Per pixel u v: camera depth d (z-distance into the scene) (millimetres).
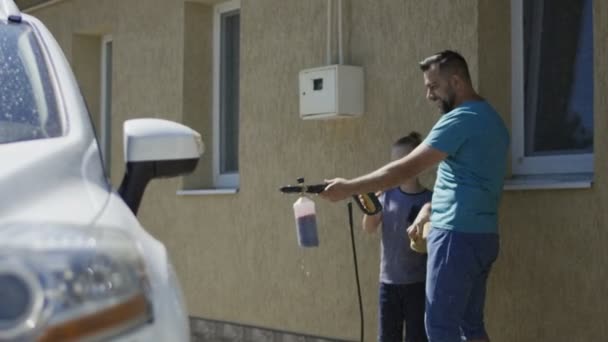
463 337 5855
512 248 6457
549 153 6668
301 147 8141
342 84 7473
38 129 3609
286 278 8297
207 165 9641
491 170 5742
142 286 2838
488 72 6777
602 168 6004
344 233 7746
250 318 8664
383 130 7453
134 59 10281
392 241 6617
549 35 6691
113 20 10641
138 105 10211
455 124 5680
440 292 5672
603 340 6020
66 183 3170
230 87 9586
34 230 2723
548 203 6273
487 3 6805
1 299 2543
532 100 6750
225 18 9664
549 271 6270
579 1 6555
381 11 7473
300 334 8164
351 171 7703
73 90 3922
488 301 6570
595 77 6016
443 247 5676
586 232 6090
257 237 8586
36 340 2533
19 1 12195
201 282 9203
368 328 7547
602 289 6012
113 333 2682
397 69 7352
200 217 9219
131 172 3666
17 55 4059
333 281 7852
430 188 6980
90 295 2648
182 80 9578
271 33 8469
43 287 2574
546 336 6285
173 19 9727
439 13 7039
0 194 2949
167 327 2875
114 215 3084
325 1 7957
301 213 6332
